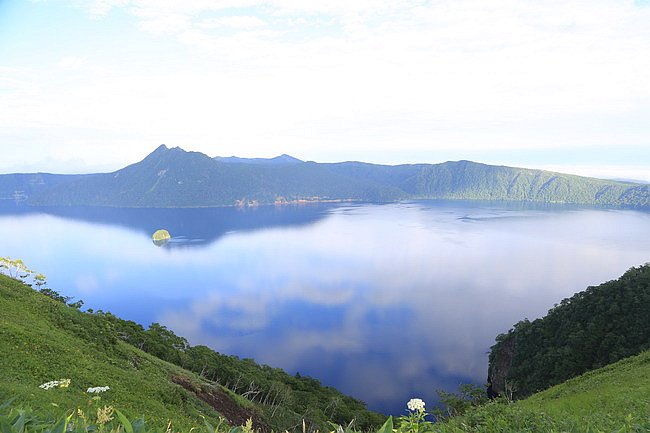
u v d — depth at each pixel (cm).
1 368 1992
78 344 3241
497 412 878
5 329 2536
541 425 759
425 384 14388
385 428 248
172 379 4159
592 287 10462
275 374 9838
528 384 9794
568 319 10156
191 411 3078
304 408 7031
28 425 253
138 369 3625
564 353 9194
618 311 9069
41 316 3469
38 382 1994
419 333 19538
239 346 18525
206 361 6681
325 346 18388
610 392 2136
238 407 4731
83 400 1883
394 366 16000
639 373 2875
